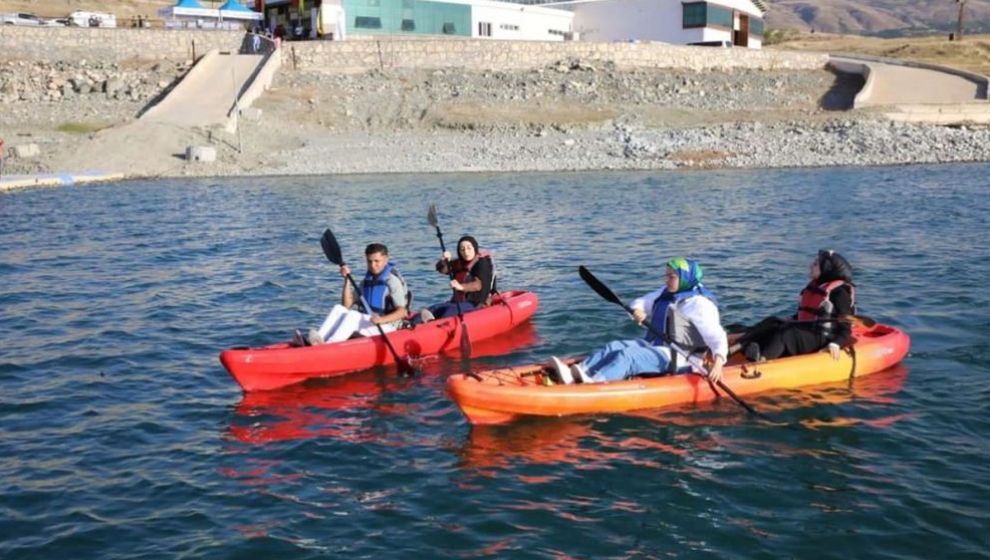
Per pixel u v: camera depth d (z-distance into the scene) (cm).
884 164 2966
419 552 550
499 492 628
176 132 3238
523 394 734
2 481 650
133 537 571
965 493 612
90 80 3909
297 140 3347
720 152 3139
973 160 2984
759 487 628
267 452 703
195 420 772
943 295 1162
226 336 1041
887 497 609
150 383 870
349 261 1491
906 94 4012
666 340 780
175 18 4916
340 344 884
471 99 3812
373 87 3916
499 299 1064
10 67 3978
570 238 1697
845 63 4531
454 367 916
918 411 759
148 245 1670
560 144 3281
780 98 4019
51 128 3444
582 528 577
